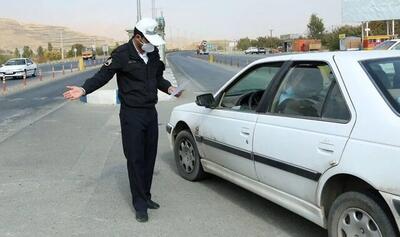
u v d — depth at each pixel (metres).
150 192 6.07
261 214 5.24
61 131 11.08
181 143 6.65
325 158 3.90
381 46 20.97
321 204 4.04
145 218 5.10
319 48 79.00
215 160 5.78
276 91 4.77
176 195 5.97
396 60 4.19
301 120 4.29
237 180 5.33
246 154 4.95
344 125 3.83
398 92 3.78
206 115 5.89
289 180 4.37
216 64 53.03
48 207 5.62
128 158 5.16
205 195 5.94
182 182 6.53
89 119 13.12
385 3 33.38
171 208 5.51
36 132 11.05
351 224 3.77
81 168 7.43
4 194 6.16
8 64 39.59
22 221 5.20
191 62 63.47
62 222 5.14
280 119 4.54
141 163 5.19
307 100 4.36
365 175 3.53
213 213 5.31
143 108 5.10
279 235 4.67
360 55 4.25
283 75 4.77
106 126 11.70
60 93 23.17
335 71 4.14
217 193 6.00
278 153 4.45
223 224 4.98
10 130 11.55
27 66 39.56
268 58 5.27
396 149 3.36
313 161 4.03
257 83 5.33
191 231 4.82
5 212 5.48
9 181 6.77
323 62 4.35
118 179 6.77
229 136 5.27
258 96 5.15
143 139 5.19
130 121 5.08
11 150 8.95
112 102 17.14
